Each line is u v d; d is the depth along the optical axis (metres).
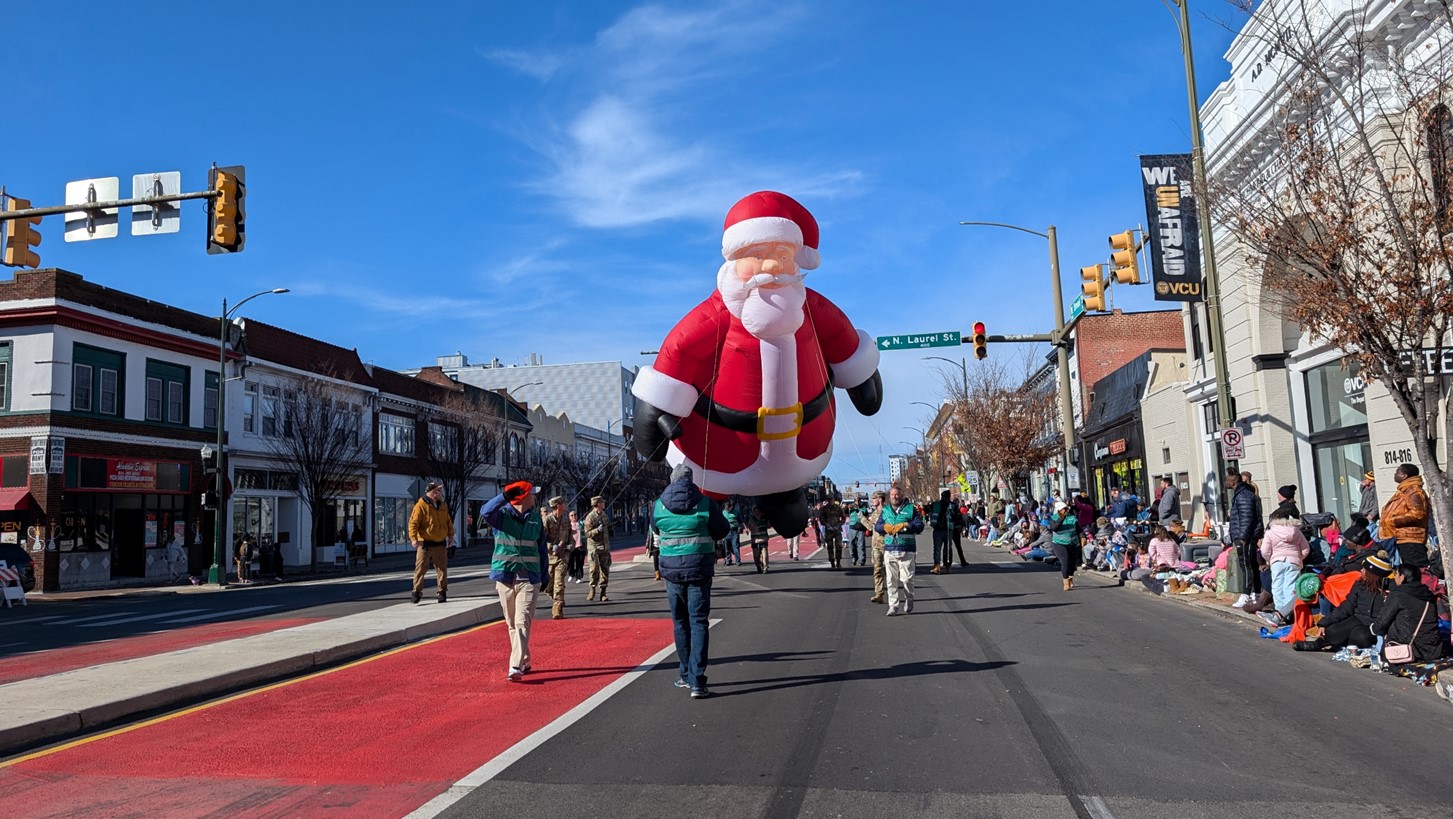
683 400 12.88
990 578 19.31
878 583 14.85
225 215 14.02
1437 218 9.23
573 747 6.34
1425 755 5.95
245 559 30.83
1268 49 16.27
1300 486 19.67
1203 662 9.30
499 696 8.13
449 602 15.18
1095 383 39.94
